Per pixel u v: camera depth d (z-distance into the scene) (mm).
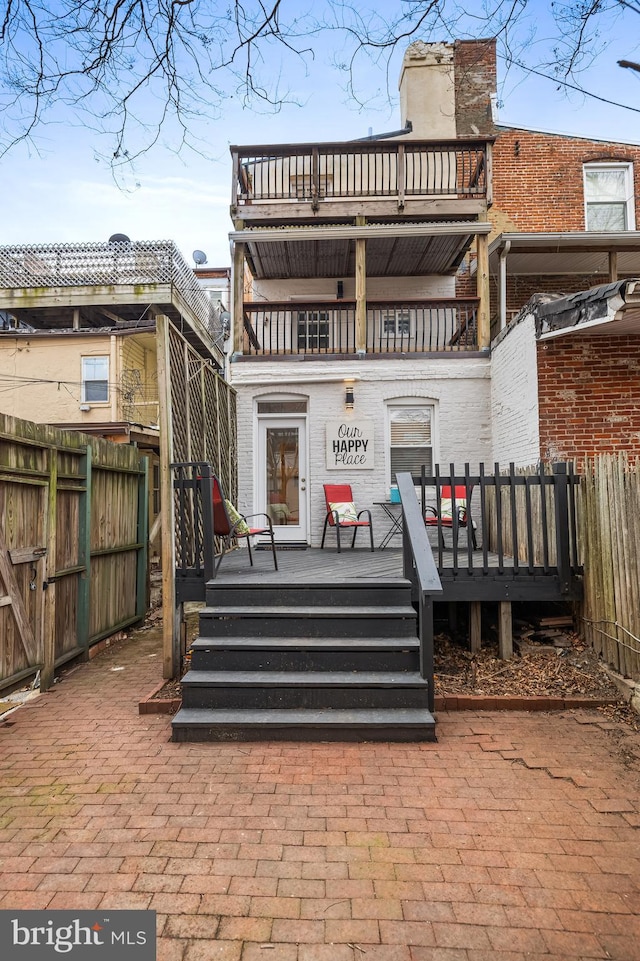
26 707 4539
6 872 2531
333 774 3371
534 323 6566
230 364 8742
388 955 2080
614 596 4555
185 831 2824
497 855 2625
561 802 3057
